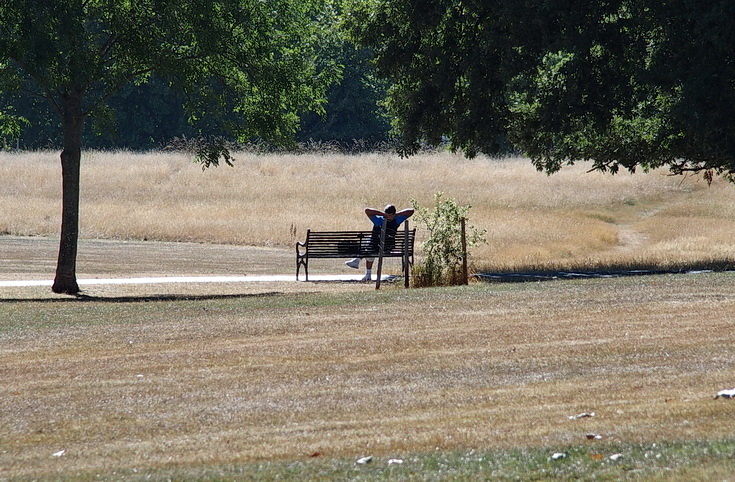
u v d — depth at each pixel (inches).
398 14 3518.7
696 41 3011.8
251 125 3068.4
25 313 2247.8
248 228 5378.9
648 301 1962.4
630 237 6067.9
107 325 2010.3
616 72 3334.2
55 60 2571.4
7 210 5866.1
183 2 2733.8
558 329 1726.1
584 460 925.2
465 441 1058.1
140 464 1043.3
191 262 3978.8
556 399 1244.5
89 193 7130.9
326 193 7362.2
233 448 1092.5
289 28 3075.8
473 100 3459.6
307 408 1269.7
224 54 2881.4
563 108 3312.0
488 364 1476.4
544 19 3137.3
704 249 5039.4
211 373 1508.4
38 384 1483.8
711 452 911.7
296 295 2395.4
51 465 1064.2
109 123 2967.5
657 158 4244.6
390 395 1317.7
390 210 3107.8
